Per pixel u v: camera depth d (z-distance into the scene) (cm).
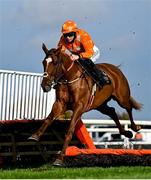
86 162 1226
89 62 1243
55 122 1334
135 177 976
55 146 1411
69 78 1205
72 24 1223
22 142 1339
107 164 1247
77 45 1235
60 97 1208
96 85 1275
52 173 1047
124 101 1402
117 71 1391
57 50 1160
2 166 1304
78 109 1208
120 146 1683
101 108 1416
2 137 1351
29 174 1034
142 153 1291
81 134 1325
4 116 1411
